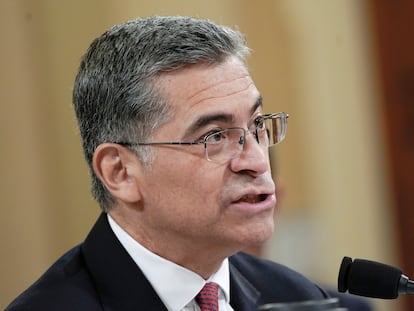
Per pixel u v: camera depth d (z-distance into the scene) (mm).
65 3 11000
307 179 14109
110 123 5918
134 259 6012
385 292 5527
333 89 14461
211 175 5613
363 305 9070
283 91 13875
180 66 5656
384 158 15180
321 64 14352
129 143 5836
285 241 13711
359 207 14656
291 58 13977
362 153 14758
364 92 14898
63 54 10930
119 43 5895
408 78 15219
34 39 10812
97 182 6180
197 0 12430
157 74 5680
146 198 5852
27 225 10609
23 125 10656
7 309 5773
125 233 6062
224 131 5648
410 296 15078
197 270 6031
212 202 5633
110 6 11344
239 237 5648
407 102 15242
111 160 5957
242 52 5859
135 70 5750
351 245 14539
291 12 14031
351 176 14602
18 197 10586
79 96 6141
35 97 10781
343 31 14633
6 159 10539
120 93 5820
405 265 15250
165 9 11953
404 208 15281
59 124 10867
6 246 10492
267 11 13648
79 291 5871
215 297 6047
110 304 5898
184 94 5629
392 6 15180
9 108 10586
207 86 5621
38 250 10695
